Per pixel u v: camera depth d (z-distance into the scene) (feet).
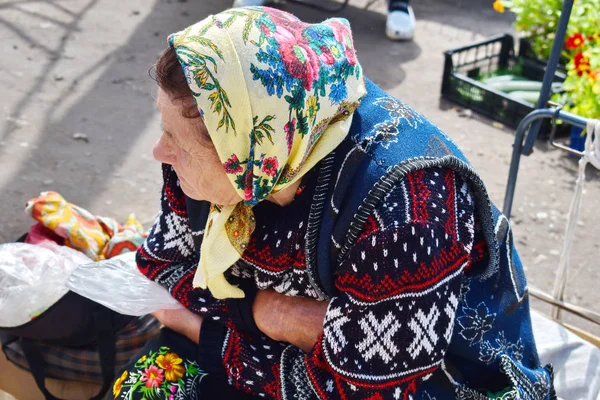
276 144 3.92
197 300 5.23
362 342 4.11
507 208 7.01
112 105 13.94
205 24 3.91
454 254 4.03
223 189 4.30
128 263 5.94
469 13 19.56
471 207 4.21
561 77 14.74
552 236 10.93
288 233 4.42
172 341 5.28
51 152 12.26
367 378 4.14
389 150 4.11
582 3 13.70
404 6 18.02
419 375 4.16
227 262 4.58
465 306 4.51
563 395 6.22
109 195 11.23
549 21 15.23
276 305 4.86
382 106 4.41
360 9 19.21
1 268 6.52
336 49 4.09
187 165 4.22
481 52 16.83
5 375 6.93
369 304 4.05
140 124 13.35
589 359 6.49
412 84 15.51
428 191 4.01
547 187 12.14
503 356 4.62
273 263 4.55
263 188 4.11
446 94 14.94
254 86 3.77
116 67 15.47
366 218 3.99
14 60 15.37
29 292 6.38
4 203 10.80
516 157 6.73
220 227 4.56
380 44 17.37
